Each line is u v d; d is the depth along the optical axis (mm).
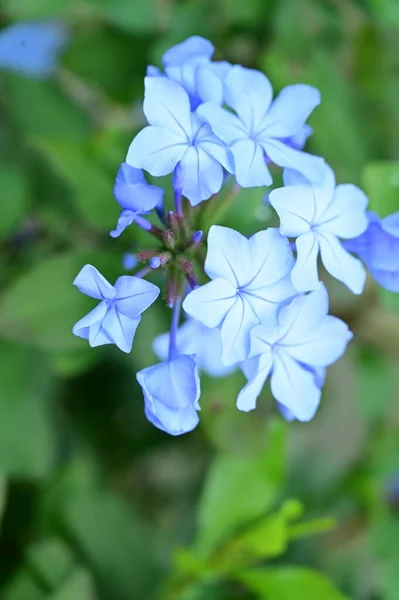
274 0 403
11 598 382
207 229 323
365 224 315
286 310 304
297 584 366
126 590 397
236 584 396
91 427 423
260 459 372
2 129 419
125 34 413
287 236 304
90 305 355
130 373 416
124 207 302
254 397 305
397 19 396
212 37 408
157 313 365
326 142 404
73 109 422
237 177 300
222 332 299
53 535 401
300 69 404
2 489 378
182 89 301
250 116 311
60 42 414
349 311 419
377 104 426
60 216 400
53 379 410
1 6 394
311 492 427
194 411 300
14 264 401
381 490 429
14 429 398
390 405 443
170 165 299
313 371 316
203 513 375
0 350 396
